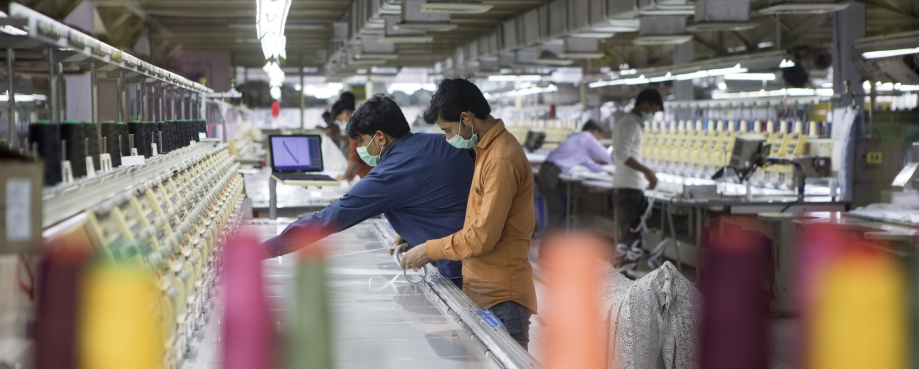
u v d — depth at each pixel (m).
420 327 2.12
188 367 1.69
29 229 1.16
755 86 10.93
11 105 1.69
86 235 1.39
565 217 9.31
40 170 1.17
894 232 4.52
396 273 2.82
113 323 1.29
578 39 9.96
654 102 7.04
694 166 8.43
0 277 1.19
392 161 2.90
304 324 1.69
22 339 1.23
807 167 6.96
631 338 2.38
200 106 5.38
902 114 7.57
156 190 2.03
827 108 9.53
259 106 21.59
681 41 7.64
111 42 10.79
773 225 5.63
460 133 2.74
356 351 1.88
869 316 1.85
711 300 2.02
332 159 8.32
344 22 11.54
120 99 2.51
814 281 1.92
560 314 2.40
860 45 6.68
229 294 1.65
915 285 1.84
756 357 2.01
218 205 2.84
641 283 2.42
